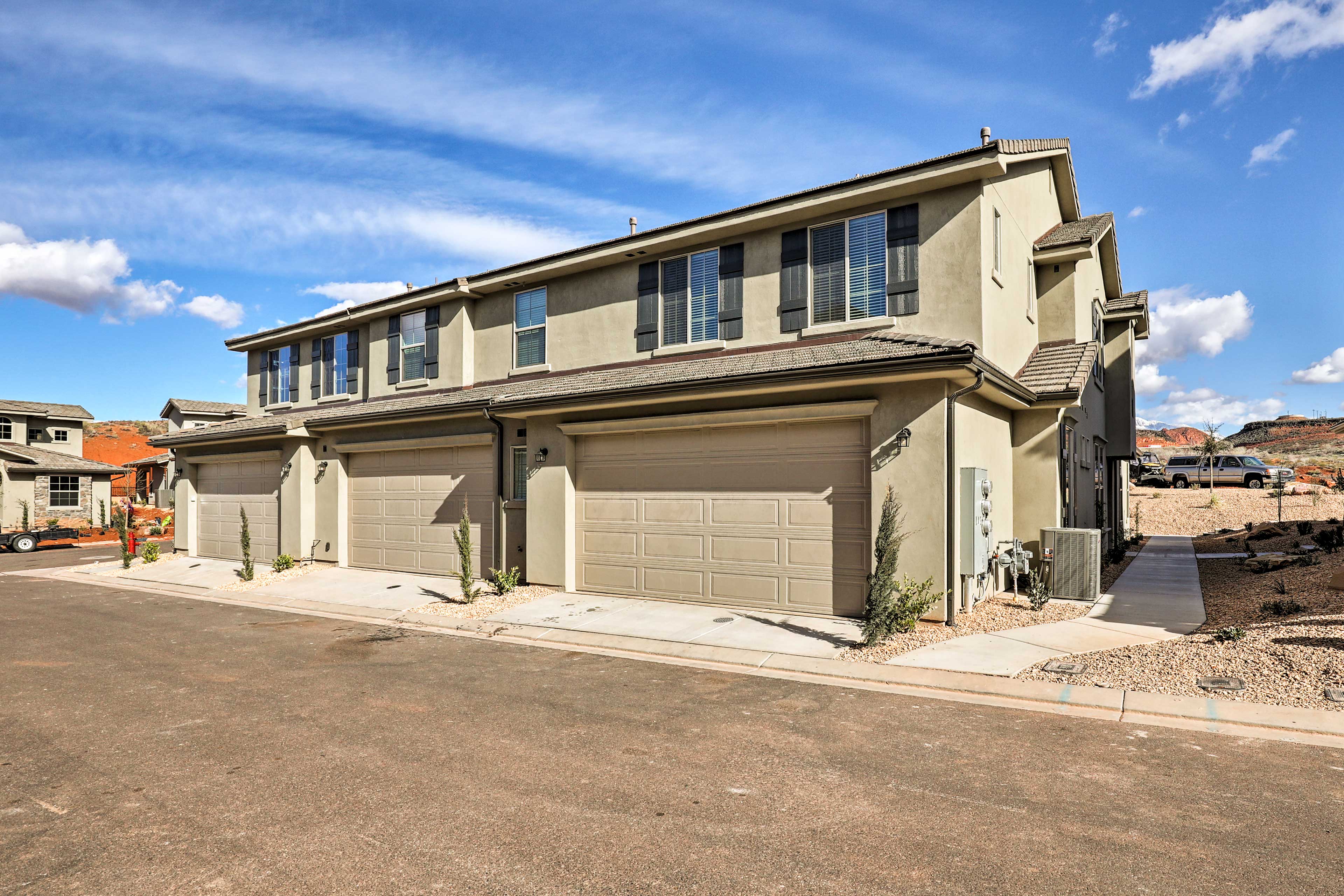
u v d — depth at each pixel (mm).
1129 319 19750
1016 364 13117
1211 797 4953
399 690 7883
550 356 16062
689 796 5082
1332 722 6113
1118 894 3822
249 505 20234
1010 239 12805
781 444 11195
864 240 12016
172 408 38406
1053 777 5332
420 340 18734
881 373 9586
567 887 3932
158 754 6020
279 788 5297
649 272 14477
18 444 37656
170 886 3986
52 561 23719
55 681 8430
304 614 13062
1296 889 3859
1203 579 13586
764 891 3881
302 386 22078
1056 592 11633
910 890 3879
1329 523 17906
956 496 9852
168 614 13273
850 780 5332
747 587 11406
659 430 12445
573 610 11805
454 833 4578
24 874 4121
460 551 14086
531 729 6555
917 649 8758
